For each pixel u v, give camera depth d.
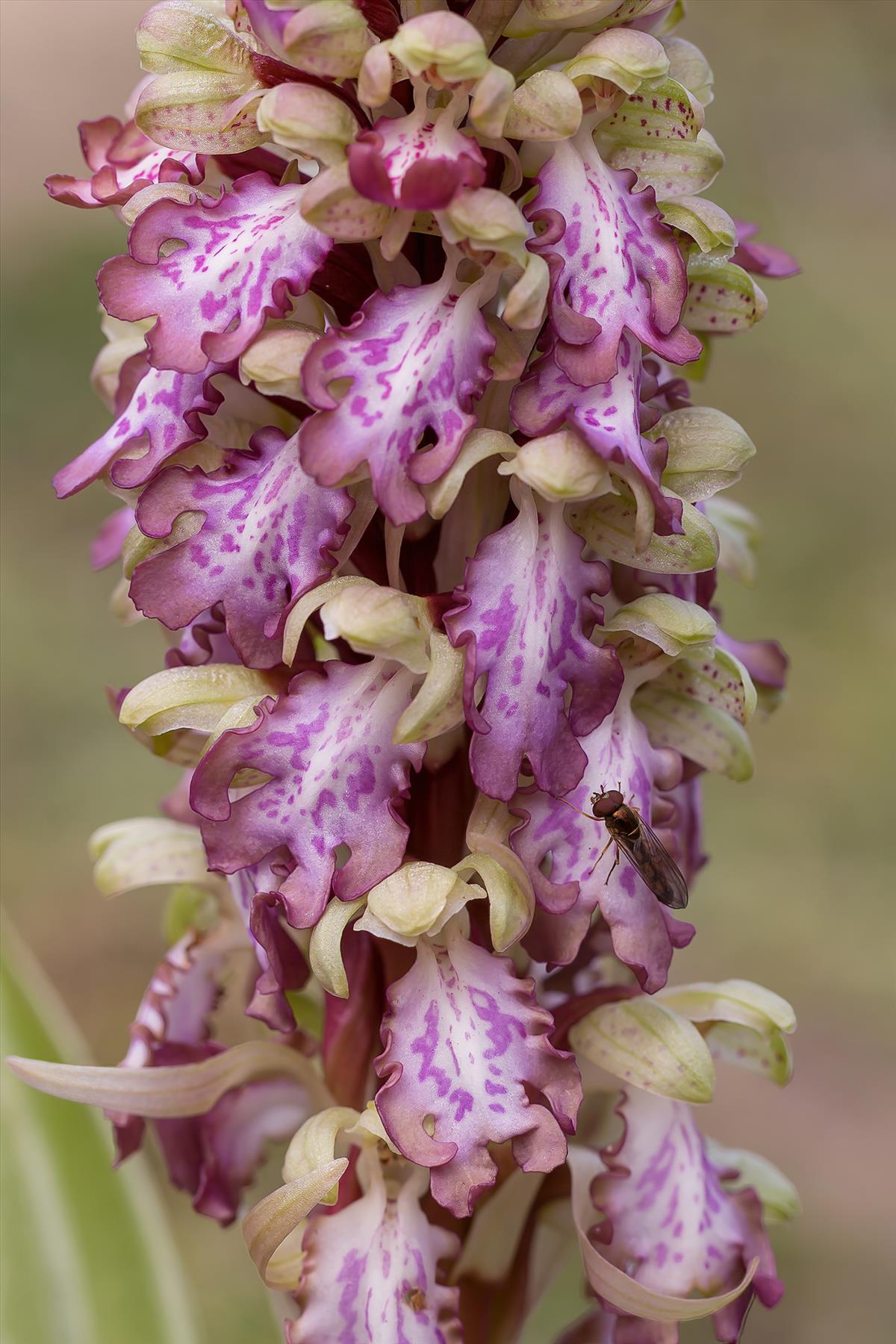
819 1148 0.59
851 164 0.91
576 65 0.29
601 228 0.29
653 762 0.30
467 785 0.30
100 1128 0.32
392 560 0.29
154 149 0.30
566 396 0.29
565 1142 0.29
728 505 0.32
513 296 0.28
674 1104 0.31
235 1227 0.48
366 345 0.29
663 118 0.29
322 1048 0.31
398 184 0.28
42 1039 0.32
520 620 0.29
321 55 0.29
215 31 0.29
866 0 0.94
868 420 0.82
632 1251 0.30
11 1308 0.31
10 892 0.60
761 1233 0.31
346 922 0.29
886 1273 0.55
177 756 0.31
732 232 0.29
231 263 0.29
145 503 0.29
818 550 0.77
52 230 0.83
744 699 0.30
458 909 0.29
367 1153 0.30
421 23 0.28
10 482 0.75
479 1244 0.30
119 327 0.31
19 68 0.94
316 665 0.29
